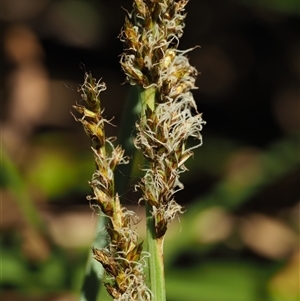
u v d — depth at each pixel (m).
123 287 0.26
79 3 1.11
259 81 1.04
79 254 0.58
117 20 1.11
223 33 1.08
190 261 0.59
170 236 0.57
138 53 0.27
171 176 0.27
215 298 0.50
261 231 0.69
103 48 1.10
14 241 0.55
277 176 0.70
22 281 0.50
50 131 0.89
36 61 0.98
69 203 0.71
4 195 0.65
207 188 0.78
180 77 0.27
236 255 0.63
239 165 0.81
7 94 0.93
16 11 1.07
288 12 0.87
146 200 0.27
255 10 1.04
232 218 0.68
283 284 0.51
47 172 0.74
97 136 0.27
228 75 1.06
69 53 1.09
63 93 0.99
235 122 1.01
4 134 0.87
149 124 0.26
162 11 0.27
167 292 0.49
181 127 0.27
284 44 1.04
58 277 0.50
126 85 1.04
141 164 0.27
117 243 0.26
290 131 0.98
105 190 0.27
